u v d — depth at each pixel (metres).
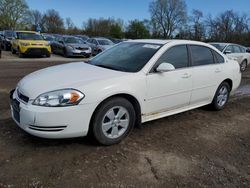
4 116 4.59
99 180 2.92
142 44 4.63
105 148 3.62
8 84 7.50
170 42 4.49
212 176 3.13
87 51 18.02
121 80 3.65
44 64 13.33
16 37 16.64
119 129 3.79
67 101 3.21
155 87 4.03
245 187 2.96
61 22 78.62
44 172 2.99
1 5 60.31
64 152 3.45
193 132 4.40
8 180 2.82
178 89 4.41
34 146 3.55
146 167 3.22
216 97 5.43
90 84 3.40
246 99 6.95
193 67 4.70
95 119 3.46
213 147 3.89
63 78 3.57
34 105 3.21
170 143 3.92
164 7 73.00
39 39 16.72
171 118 5.02
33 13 72.62
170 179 3.02
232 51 13.62
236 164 3.44
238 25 58.59
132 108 3.81
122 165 3.23
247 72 13.28
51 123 3.18
